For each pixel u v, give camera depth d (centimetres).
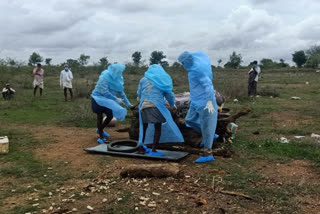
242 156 605
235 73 4194
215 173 506
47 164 572
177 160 578
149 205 387
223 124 677
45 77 3038
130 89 1903
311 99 1527
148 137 666
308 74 3800
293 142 684
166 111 612
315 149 634
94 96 710
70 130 874
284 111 1154
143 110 603
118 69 700
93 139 768
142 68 3772
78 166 560
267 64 6391
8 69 2419
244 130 841
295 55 6688
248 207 382
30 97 1581
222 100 729
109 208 382
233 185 450
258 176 488
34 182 481
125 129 847
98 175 511
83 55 4484
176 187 446
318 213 367
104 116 1008
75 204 398
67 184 472
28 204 401
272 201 398
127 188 447
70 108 1252
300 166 543
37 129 882
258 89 1736
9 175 511
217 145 671
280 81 2694
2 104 1326
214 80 2470
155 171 484
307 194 421
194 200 404
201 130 597
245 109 657
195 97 585
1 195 430
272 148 648
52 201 409
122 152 621
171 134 645
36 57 5175
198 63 580
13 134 812
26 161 590
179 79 2545
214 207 383
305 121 972
